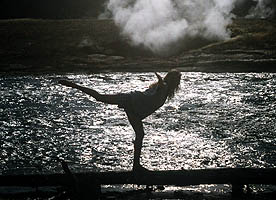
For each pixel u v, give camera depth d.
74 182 9.98
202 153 13.76
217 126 17.47
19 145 14.91
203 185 11.12
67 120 18.86
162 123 17.95
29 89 27.78
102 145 14.88
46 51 42.78
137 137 9.74
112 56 41.84
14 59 40.97
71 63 39.69
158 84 9.59
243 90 26.50
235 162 12.84
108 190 10.76
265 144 14.80
